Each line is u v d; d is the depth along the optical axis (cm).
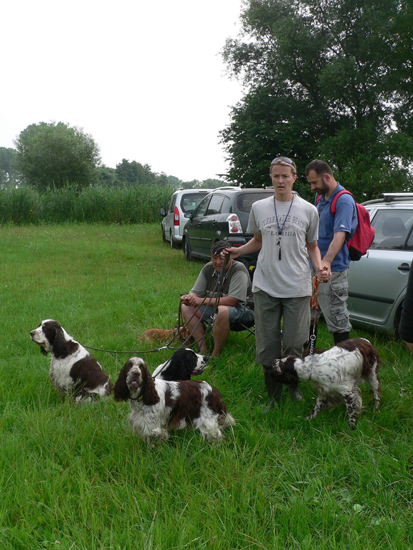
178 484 311
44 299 817
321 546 250
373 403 431
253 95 2783
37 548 253
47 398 443
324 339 603
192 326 585
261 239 448
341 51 2669
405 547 256
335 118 2731
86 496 289
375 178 2153
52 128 8119
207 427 369
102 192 2598
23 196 2427
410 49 2378
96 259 1308
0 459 324
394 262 570
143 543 250
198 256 1235
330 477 318
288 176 413
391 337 586
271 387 438
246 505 285
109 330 656
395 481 311
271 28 2803
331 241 482
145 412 348
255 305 436
